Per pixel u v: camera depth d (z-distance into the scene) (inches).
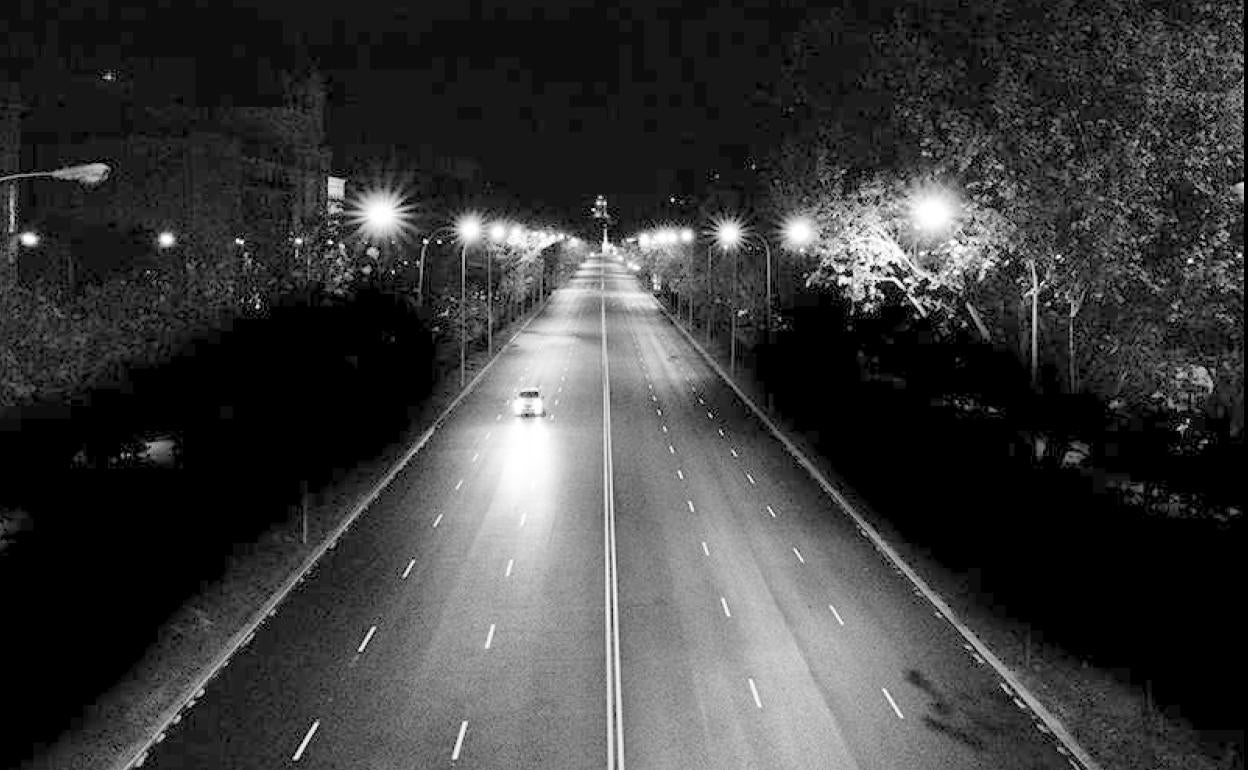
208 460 1806.1
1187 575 1384.1
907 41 2044.8
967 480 1910.7
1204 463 1520.7
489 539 1722.4
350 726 1098.1
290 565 1557.6
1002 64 1827.0
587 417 2743.6
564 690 1184.2
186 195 3284.9
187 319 1919.3
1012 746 1071.0
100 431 1574.8
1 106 2471.7
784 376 2989.7
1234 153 1651.1
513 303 4825.3
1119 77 1738.4
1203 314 1761.8
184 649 1257.4
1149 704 1141.1
